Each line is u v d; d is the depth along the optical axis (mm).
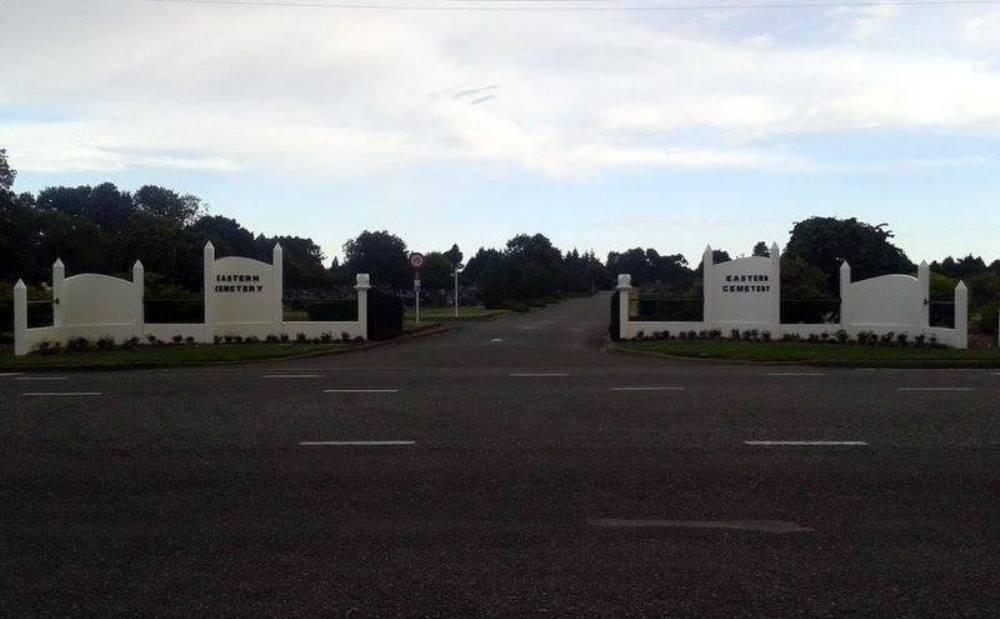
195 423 11984
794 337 27359
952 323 26062
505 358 23469
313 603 5539
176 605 5523
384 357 24016
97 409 13266
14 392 15383
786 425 11586
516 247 99812
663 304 30328
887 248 41438
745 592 5688
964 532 6969
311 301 31469
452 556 6430
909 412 12594
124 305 27188
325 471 9102
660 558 6359
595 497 8062
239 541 6820
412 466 9297
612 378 17500
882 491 8234
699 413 12594
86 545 6758
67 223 66750
